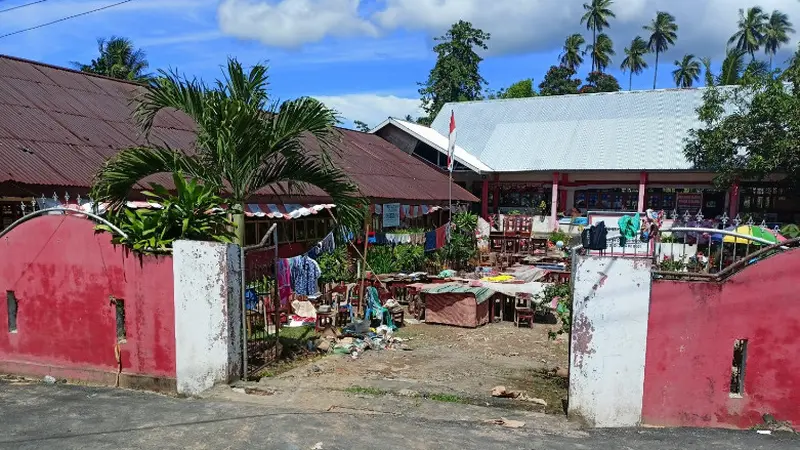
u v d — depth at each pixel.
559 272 16.22
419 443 5.10
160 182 11.12
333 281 13.60
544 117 30.33
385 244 17.64
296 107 8.41
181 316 6.90
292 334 10.44
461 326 12.34
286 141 8.77
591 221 14.17
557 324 12.83
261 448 4.94
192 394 6.85
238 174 8.52
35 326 7.82
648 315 5.71
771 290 5.57
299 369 8.26
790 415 5.62
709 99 22.84
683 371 5.73
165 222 7.19
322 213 17.34
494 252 23.00
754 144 21.00
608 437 5.43
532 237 24.97
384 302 12.88
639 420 5.80
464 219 21.92
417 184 21.03
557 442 5.25
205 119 8.13
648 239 6.51
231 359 6.91
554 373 8.58
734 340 5.65
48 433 5.39
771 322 5.59
